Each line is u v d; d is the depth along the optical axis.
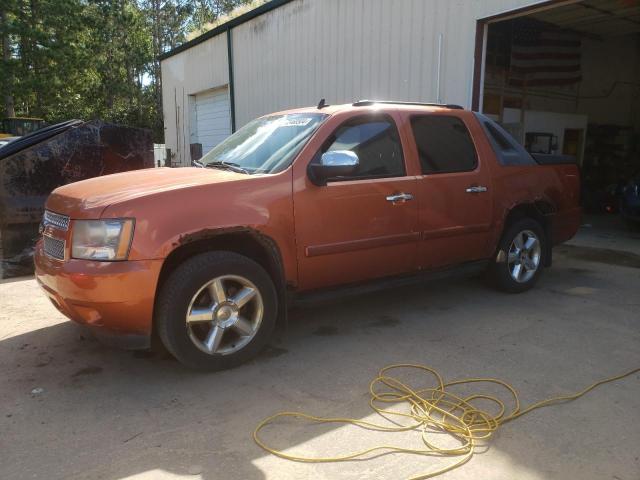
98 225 3.29
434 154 4.68
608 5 10.69
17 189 6.49
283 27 11.71
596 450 2.74
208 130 16.42
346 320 4.74
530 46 12.27
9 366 3.82
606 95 14.71
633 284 5.95
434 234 4.60
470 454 2.71
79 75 34.59
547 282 6.03
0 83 29.67
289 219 3.81
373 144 4.33
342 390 3.43
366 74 9.57
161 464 2.64
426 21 8.29
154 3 37.78
